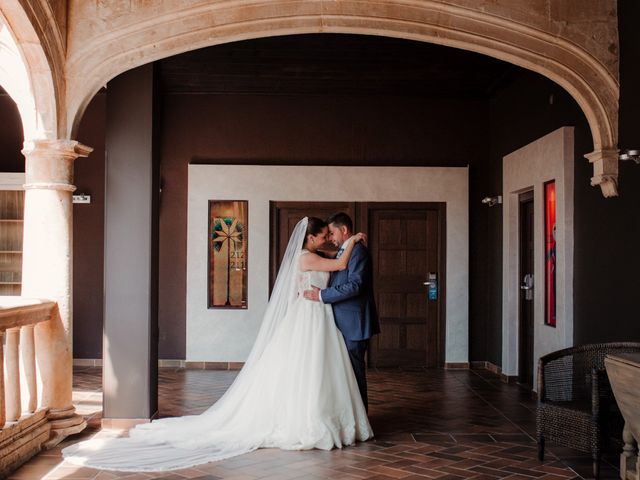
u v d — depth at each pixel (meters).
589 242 6.50
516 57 5.88
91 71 5.85
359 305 5.91
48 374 5.77
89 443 5.59
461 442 5.75
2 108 9.61
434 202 9.97
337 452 5.41
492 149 9.95
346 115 10.02
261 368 5.76
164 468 4.93
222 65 9.25
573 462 5.15
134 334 6.20
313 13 5.79
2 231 9.56
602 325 6.18
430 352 9.99
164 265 9.95
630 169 5.64
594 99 5.91
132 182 6.24
